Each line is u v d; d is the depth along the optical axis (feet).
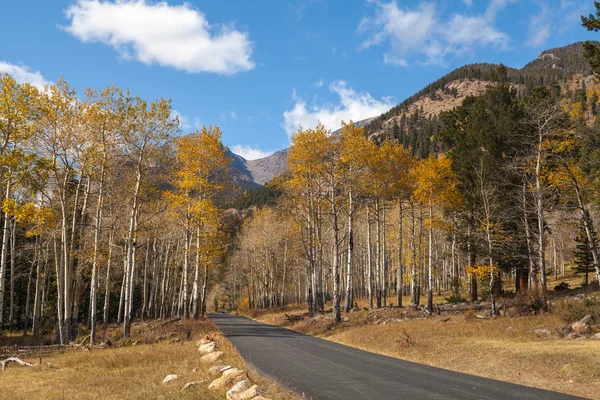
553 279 162.61
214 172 89.25
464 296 129.18
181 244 131.95
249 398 24.03
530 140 77.82
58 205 75.36
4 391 31.63
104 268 96.32
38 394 29.35
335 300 83.41
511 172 84.12
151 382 31.30
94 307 65.77
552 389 31.32
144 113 66.69
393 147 94.94
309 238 102.89
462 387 30.53
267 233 154.20
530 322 62.34
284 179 92.63
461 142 108.47
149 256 138.41
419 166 94.02
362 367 39.47
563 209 70.33
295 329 88.74
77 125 64.23
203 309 145.59
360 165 83.41
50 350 61.72
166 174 72.84
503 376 36.55
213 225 89.25
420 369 39.06
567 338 50.31
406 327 69.05
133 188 71.97
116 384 31.45
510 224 89.97
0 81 60.34
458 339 55.26
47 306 126.21
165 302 147.43
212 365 37.29
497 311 76.18
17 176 61.72
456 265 136.36
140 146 67.67
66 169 66.80
